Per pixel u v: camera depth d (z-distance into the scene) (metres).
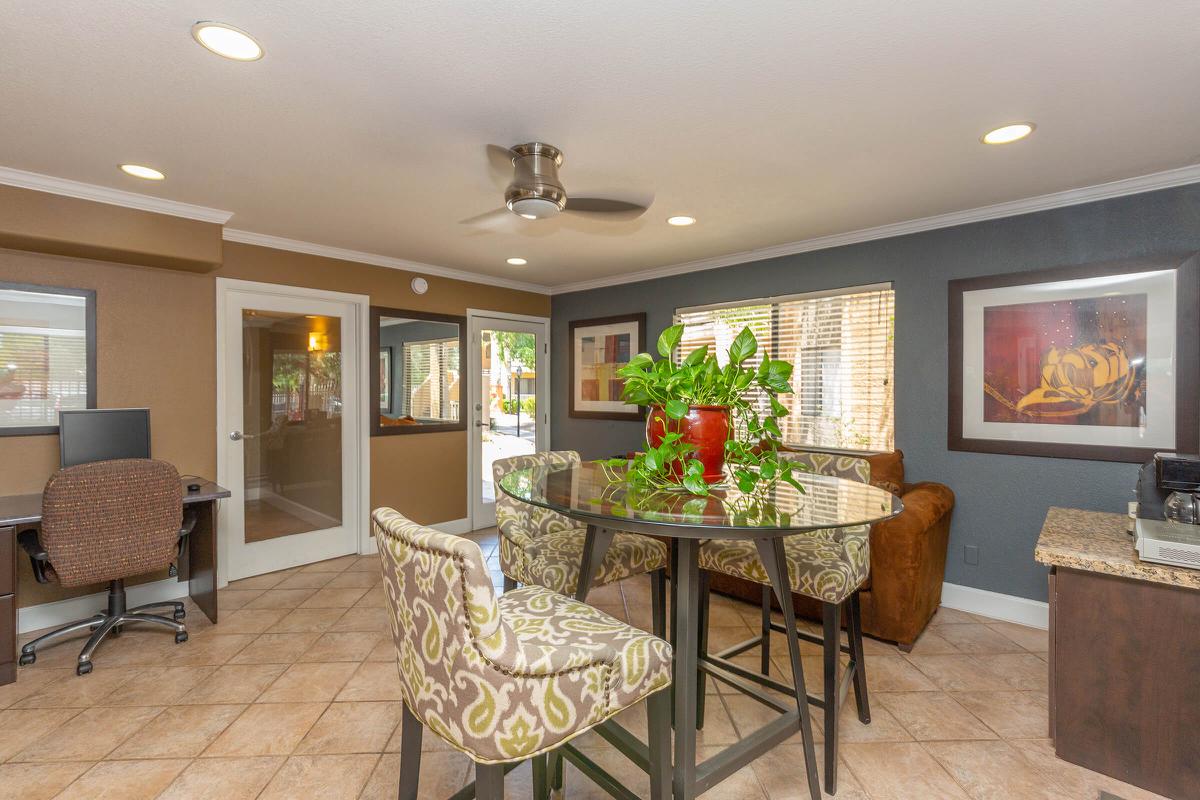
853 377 3.64
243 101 1.93
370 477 4.36
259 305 3.77
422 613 1.17
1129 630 1.80
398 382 4.52
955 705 2.28
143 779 1.83
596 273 4.88
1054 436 2.91
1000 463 3.09
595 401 5.30
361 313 4.27
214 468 3.56
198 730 2.09
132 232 2.89
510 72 1.75
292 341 3.94
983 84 1.82
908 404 3.40
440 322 4.79
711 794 1.79
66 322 3.01
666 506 1.49
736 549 1.97
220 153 2.35
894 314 3.46
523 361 5.46
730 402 1.81
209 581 3.03
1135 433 2.69
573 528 2.42
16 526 2.54
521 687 1.12
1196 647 1.69
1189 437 2.56
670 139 2.23
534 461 2.60
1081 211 2.84
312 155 2.38
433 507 4.79
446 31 1.54
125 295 3.20
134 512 2.62
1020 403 3.01
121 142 2.24
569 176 2.62
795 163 2.47
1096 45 1.61
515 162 2.33
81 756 1.94
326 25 1.51
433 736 2.08
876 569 2.77
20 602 2.93
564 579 1.94
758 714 2.26
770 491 1.76
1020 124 2.10
